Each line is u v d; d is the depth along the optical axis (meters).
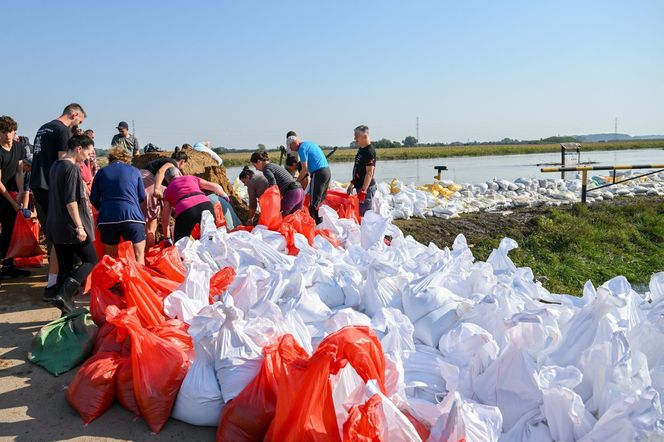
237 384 3.34
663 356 3.36
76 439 3.31
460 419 2.69
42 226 6.01
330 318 3.92
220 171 9.27
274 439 2.82
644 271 8.44
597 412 3.01
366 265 5.13
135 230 5.26
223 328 3.49
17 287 6.13
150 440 3.31
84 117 6.06
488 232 10.02
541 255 9.02
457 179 22.91
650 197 13.95
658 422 2.59
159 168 6.90
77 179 5.00
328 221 6.71
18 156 6.49
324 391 2.72
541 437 2.90
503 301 3.94
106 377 3.59
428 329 3.97
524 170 29.05
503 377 3.17
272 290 4.34
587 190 14.02
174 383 3.48
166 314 4.21
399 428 2.70
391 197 11.55
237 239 5.46
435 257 5.05
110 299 4.45
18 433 3.36
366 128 7.71
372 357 2.85
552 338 3.54
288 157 8.62
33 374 4.08
